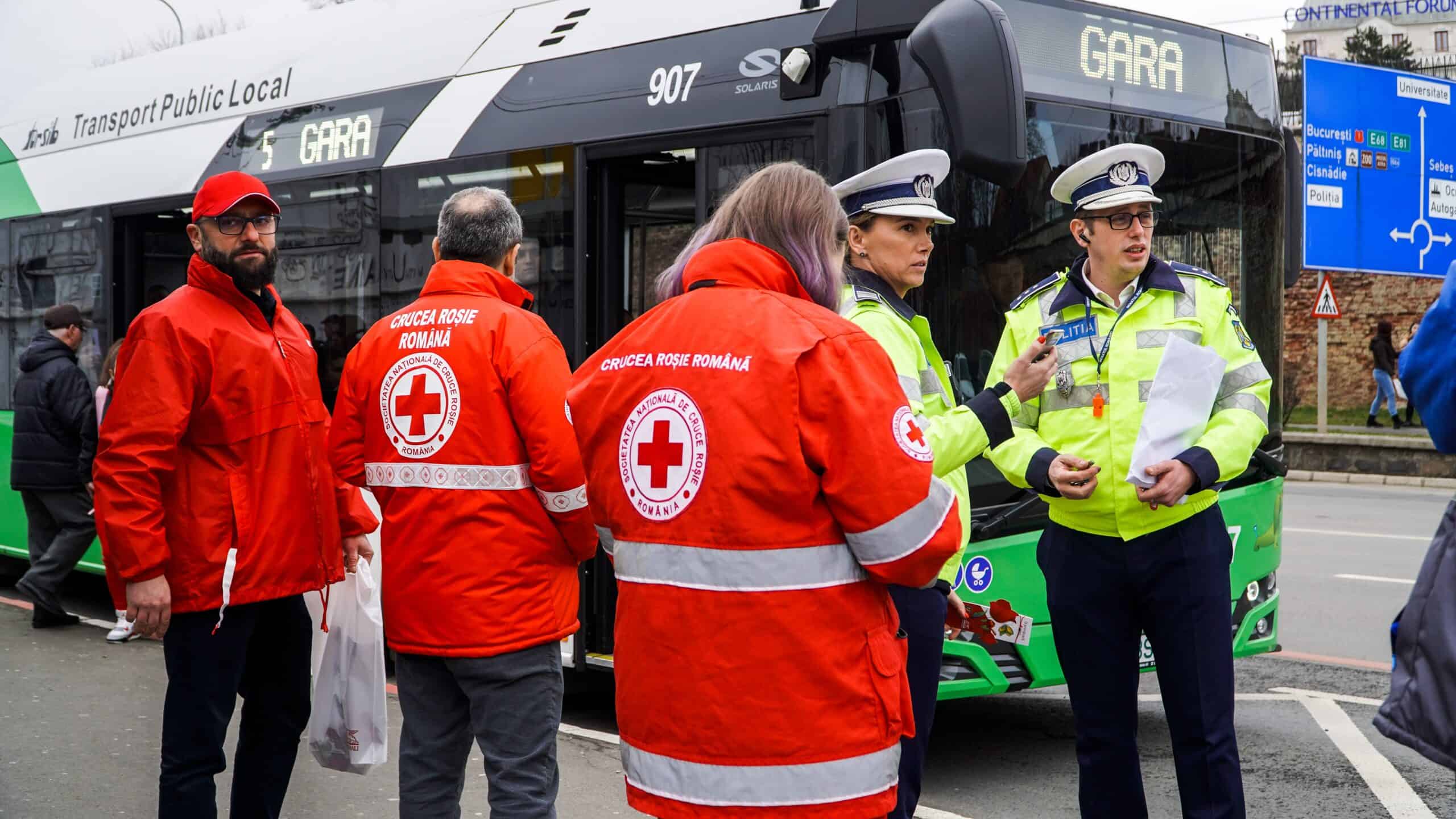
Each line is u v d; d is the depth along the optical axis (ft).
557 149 19.69
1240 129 18.90
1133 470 11.67
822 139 16.74
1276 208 19.25
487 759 11.01
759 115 17.38
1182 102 18.35
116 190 28.17
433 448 10.89
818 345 7.69
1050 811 15.84
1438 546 8.96
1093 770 12.56
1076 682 12.59
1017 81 13.58
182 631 11.69
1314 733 19.06
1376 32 125.29
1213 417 12.32
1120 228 12.26
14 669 22.08
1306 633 26.40
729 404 7.73
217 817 12.52
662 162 18.86
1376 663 23.76
